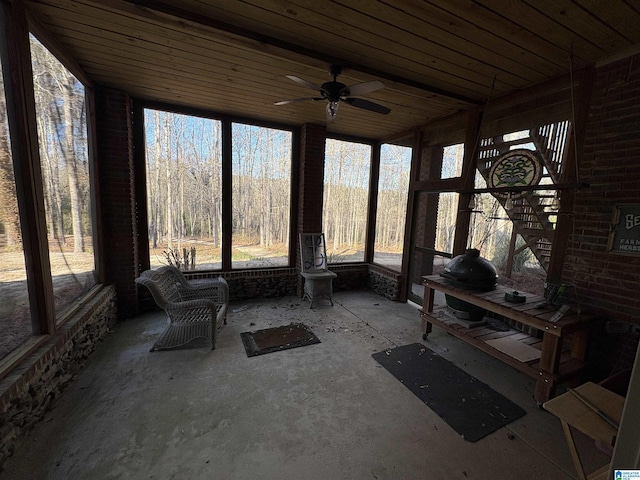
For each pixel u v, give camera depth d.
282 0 1.82
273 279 4.73
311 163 4.52
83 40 2.32
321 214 4.71
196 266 4.61
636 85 2.16
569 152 2.61
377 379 2.53
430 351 3.08
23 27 1.84
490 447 1.81
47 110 2.29
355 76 2.78
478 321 3.07
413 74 2.79
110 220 3.46
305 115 4.09
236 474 1.56
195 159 5.47
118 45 2.39
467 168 3.60
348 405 2.17
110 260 3.50
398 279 4.71
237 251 5.21
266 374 2.54
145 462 1.62
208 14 1.99
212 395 2.22
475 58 2.45
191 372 2.53
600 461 1.72
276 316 3.93
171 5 1.90
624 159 2.23
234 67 2.75
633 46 2.16
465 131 3.73
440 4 1.79
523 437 1.91
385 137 5.12
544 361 2.19
